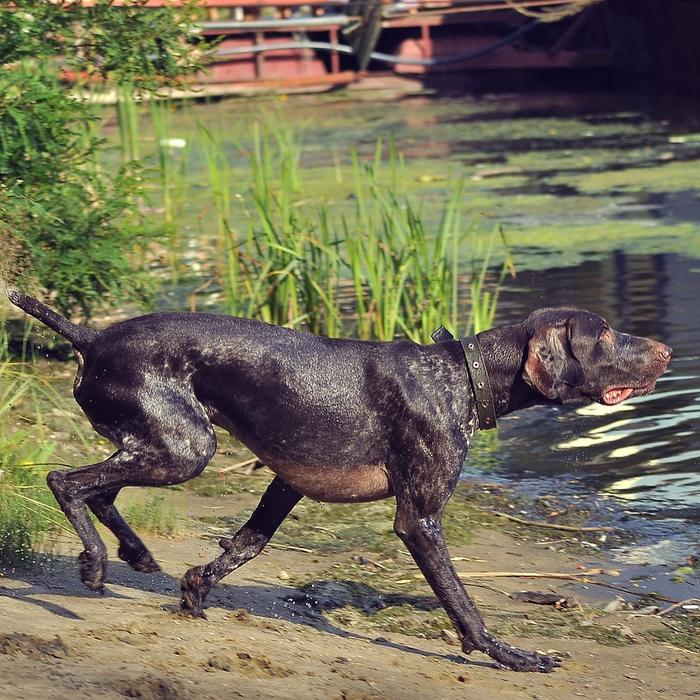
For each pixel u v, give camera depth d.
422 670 6.21
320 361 6.60
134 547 6.75
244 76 38.47
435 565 6.58
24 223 11.75
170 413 6.38
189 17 13.05
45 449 8.63
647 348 6.77
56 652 5.33
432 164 25.84
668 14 36.88
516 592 8.20
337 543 8.95
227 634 6.26
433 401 6.62
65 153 12.38
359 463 6.66
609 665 6.88
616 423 11.66
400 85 39.78
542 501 9.97
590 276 16.20
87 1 12.97
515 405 6.87
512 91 38.75
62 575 7.08
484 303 12.98
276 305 13.23
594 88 38.22
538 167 25.00
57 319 6.57
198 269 16.89
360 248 14.48
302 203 16.22
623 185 22.67
